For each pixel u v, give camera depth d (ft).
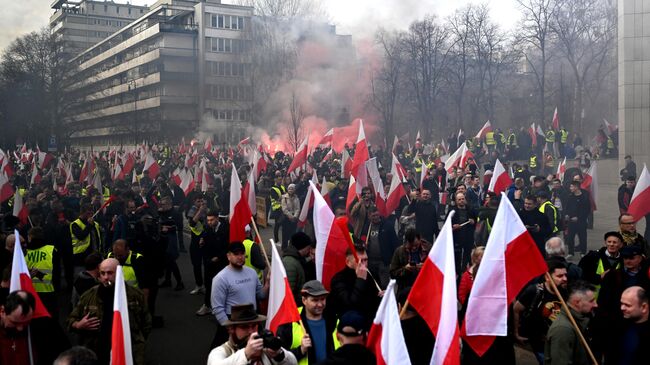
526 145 129.70
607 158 123.34
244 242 30.78
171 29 318.65
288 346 19.43
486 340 18.94
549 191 55.01
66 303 41.37
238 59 277.23
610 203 88.38
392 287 16.56
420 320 20.07
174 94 321.73
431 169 78.23
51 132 256.32
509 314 22.85
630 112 91.71
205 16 318.65
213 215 36.86
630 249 23.49
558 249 26.78
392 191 48.62
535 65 217.56
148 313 23.54
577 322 19.80
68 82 262.47
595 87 182.60
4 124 257.34
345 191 59.06
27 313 18.40
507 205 19.25
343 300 21.24
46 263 29.99
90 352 13.79
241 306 16.88
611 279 23.34
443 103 222.07
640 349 18.60
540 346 22.58
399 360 16.24
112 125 353.92
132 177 93.45
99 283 24.64
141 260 29.37
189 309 40.24
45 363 20.26
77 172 98.99
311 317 19.88
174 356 31.14
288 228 56.80
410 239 28.86
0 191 60.80
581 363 19.40
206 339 33.86
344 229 21.54
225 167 106.11
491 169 74.33
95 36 469.57
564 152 128.36
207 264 37.32
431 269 18.47
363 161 49.37
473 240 41.93
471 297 18.99
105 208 53.98
